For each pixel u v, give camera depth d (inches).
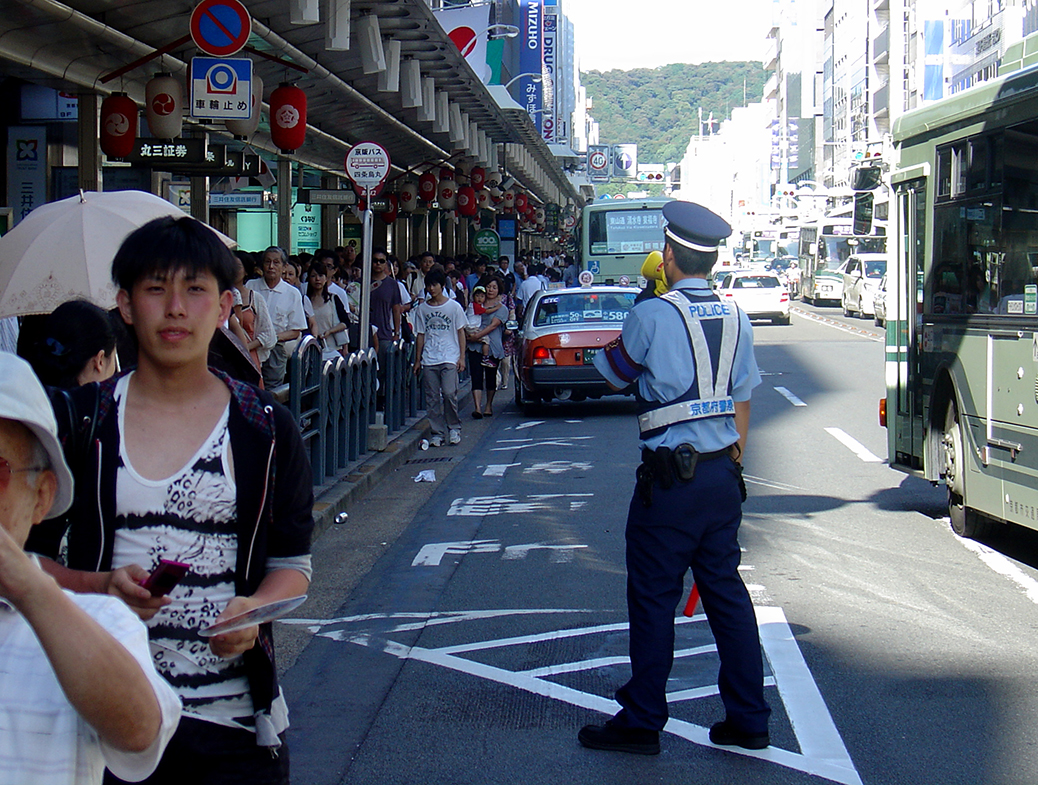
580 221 1400.1
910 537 351.3
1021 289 302.7
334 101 714.2
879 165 697.0
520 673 232.8
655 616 189.9
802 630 255.9
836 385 788.0
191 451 110.3
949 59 1923.0
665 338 188.9
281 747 116.6
